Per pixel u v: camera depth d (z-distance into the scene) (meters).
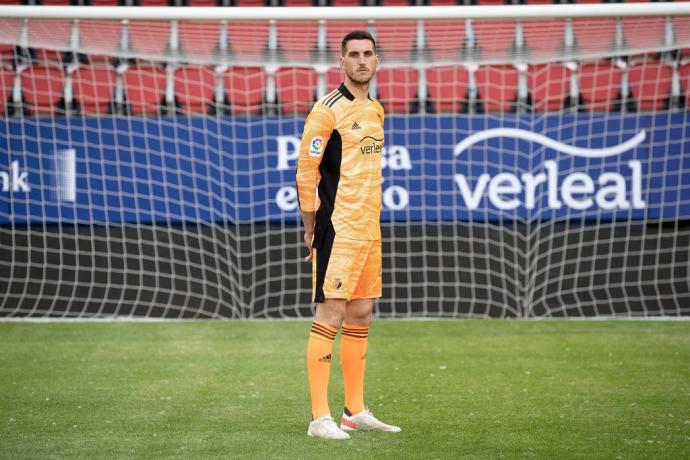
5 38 25.47
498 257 28.92
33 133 29.73
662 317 26.19
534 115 29.19
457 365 20.08
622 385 18.02
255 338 23.33
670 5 23.66
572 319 26.06
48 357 20.91
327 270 14.10
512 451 13.38
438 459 12.95
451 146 29.16
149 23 26.19
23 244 29.14
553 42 26.38
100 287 28.50
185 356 21.06
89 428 14.81
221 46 26.45
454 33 26.58
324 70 32.78
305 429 14.73
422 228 28.88
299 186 14.12
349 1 35.88
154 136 29.62
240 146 29.56
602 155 28.91
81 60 32.03
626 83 31.83
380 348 22.09
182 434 14.42
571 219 28.95
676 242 29.28
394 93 34.09
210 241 29.50
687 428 14.75
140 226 29.39
